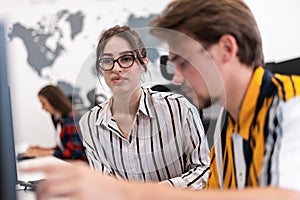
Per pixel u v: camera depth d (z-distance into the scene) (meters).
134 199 0.43
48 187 0.41
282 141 0.51
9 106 0.39
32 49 3.26
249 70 0.61
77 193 0.41
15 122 0.43
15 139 0.42
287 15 3.06
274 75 0.61
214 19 0.57
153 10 3.21
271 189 0.46
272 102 0.56
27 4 3.24
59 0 3.25
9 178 0.39
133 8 3.23
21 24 3.24
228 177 0.68
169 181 0.77
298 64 1.10
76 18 3.26
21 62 3.26
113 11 3.25
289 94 0.55
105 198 0.42
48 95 2.69
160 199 0.44
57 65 3.29
